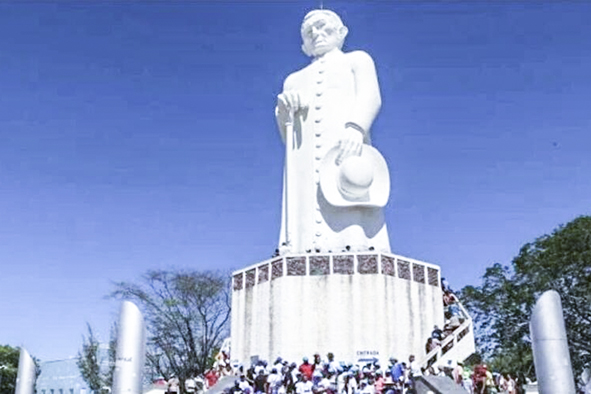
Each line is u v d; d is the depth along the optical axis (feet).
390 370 84.38
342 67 123.75
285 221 119.96
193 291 201.26
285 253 111.96
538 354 32.32
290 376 83.51
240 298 110.93
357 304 102.78
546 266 160.97
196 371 195.11
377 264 104.68
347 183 113.09
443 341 99.30
